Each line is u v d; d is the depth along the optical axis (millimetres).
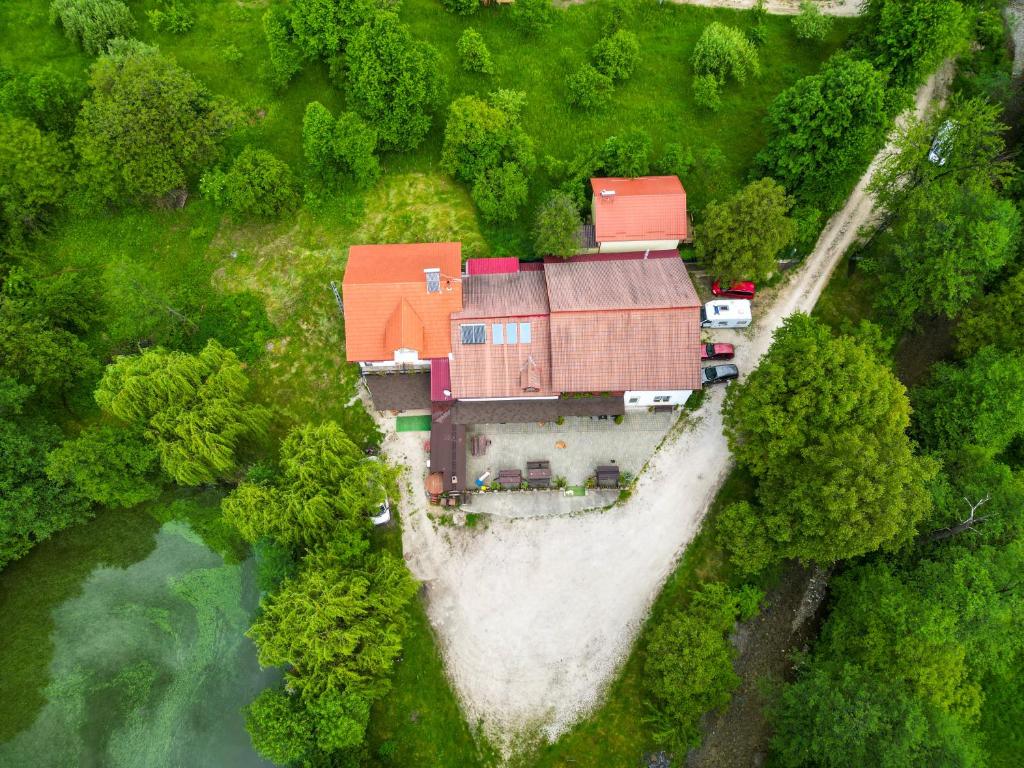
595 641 43688
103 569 45969
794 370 40969
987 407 45250
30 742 40844
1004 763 43031
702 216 52688
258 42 59562
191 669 43094
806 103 48969
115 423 48625
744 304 51594
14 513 41250
